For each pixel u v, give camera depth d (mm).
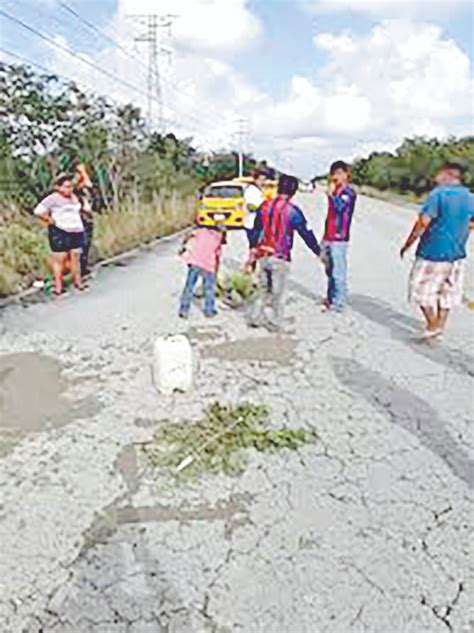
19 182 16812
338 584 2789
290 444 4102
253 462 3877
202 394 5012
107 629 2555
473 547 3033
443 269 6168
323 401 4855
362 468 3797
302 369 5617
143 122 24875
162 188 25094
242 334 6781
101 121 21281
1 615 2641
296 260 12539
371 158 77812
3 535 3172
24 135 17938
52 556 3008
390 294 8984
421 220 6062
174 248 15031
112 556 3000
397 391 5062
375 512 3328
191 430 4328
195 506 3402
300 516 3297
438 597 2707
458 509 3350
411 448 4055
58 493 3553
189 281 7418
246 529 3191
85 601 2715
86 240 10211
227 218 19406
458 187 6008
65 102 19344
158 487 3596
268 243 6887
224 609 2652
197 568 2904
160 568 2910
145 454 3994
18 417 4605
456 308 7844
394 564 2916
